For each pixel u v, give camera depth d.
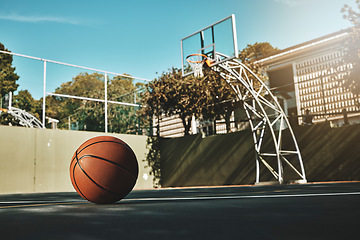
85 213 2.56
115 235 1.51
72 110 12.40
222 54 10.11
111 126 13.31
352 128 10.40
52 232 1.64
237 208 2.66
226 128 13.40
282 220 1.87
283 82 18.23
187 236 1.44
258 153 10.65
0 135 10.75
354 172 10.22
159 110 14.76
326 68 15.77
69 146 12.12
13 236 1.55
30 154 11.24
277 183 10.19
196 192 6.74
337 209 2.37
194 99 13.38
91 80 13.03
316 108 13.61
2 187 10.54
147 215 2.29
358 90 11.59
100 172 3.27
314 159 11.01
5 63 11.05
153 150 14.42
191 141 13.80
